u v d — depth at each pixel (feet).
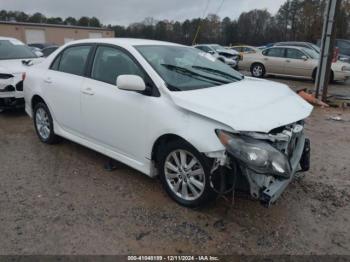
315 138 19.06
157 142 11.14
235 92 11.12
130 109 11.53
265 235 9.77
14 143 17.10
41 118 16.74
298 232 9.95
